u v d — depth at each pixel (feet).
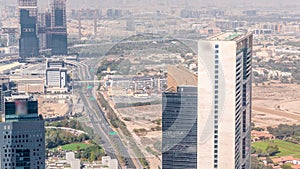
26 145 278.26
